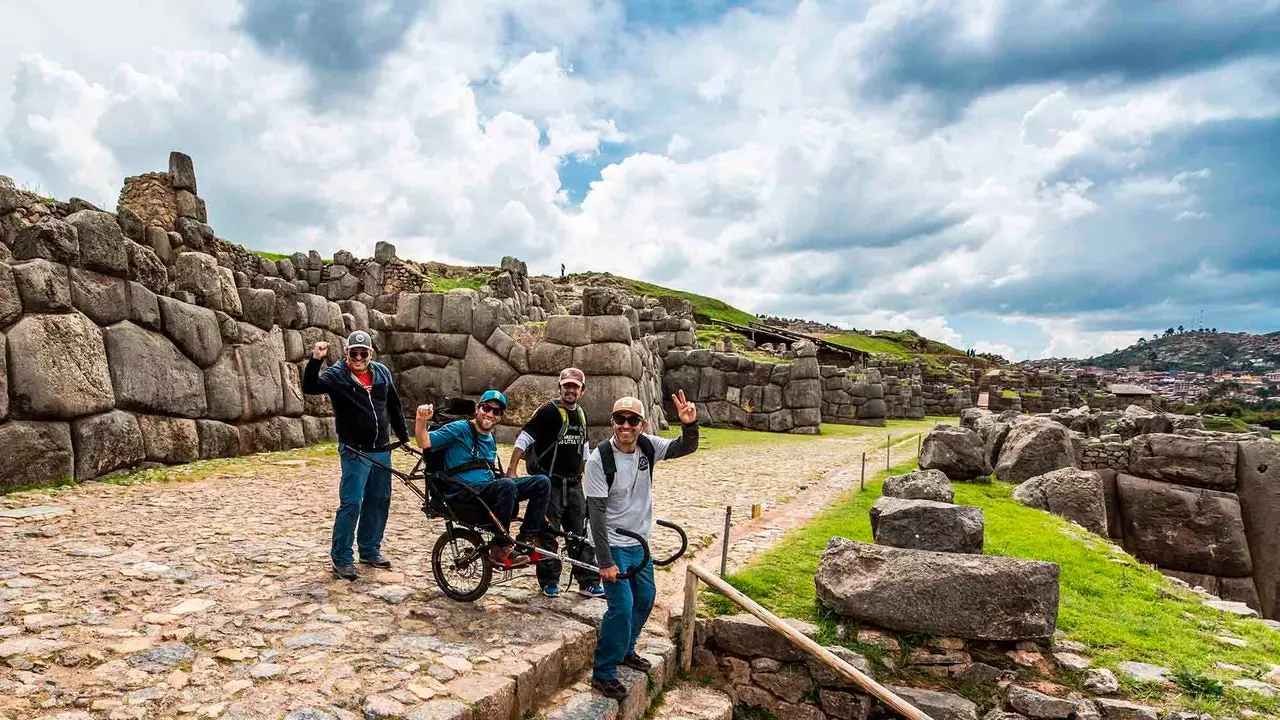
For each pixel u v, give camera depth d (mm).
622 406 5324
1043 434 15469
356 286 27844
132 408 10094
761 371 29141
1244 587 14602
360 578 6262
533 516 6000
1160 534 15273
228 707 3939
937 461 15266
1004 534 9922
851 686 6352
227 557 6531
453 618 5609
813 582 7738
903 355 83312
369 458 6141
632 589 5555
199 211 15945
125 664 4293
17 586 5355
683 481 14539
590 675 5562
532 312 26297
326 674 4426
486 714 4301
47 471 8594
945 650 6430
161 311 10836
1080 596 7762
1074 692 5934
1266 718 5418
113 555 6332
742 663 6688
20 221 9188
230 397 12109
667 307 40844
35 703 3771
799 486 14039
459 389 17891
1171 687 5820
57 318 8992
